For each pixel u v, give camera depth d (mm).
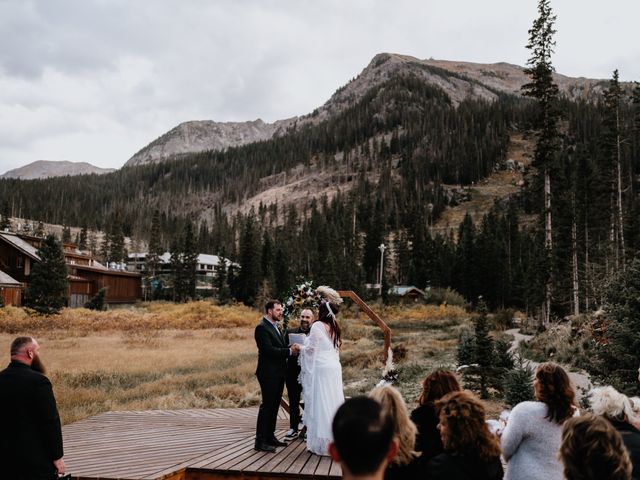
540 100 33000
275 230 162750
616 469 2510
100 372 16641
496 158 198750
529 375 11258
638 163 101312
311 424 6098
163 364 19062
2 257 50781
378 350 24250
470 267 76250
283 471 5223
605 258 40500
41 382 4059
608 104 44719
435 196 177000
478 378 14016
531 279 48188
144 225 188000
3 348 22125
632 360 9516
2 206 147500
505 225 112938
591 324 18719
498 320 46812
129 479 4895
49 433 4039
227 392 14148
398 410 3131
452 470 2902
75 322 36344
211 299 77688
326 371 6148
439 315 54531
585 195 47031
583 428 2635
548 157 32719
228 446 6566
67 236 137000
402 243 106938
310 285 8008
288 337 6910
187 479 5430
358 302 8414
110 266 81375
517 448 3725
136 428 8172
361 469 1739
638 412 3912
